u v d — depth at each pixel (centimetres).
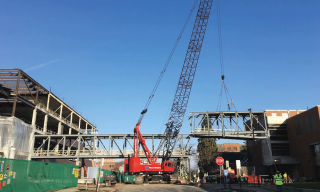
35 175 2552
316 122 5303
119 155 6384
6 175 2092
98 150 6581
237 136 6088
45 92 6731
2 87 5681
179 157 6456
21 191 2294
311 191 2273
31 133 6041
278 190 2502
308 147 5519
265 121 6312
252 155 7375
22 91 6297
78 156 6284
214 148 7956
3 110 6838
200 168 8175
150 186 4306
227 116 6250
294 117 6050
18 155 5366
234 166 7150
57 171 3084
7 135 5150
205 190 3253
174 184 5094
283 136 6309
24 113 7019
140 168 5788
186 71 6166
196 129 6084
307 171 5512
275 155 6162
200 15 6044
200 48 6053
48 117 7138
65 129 8475
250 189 3169
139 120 6375
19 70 5431
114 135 6488
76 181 3712
